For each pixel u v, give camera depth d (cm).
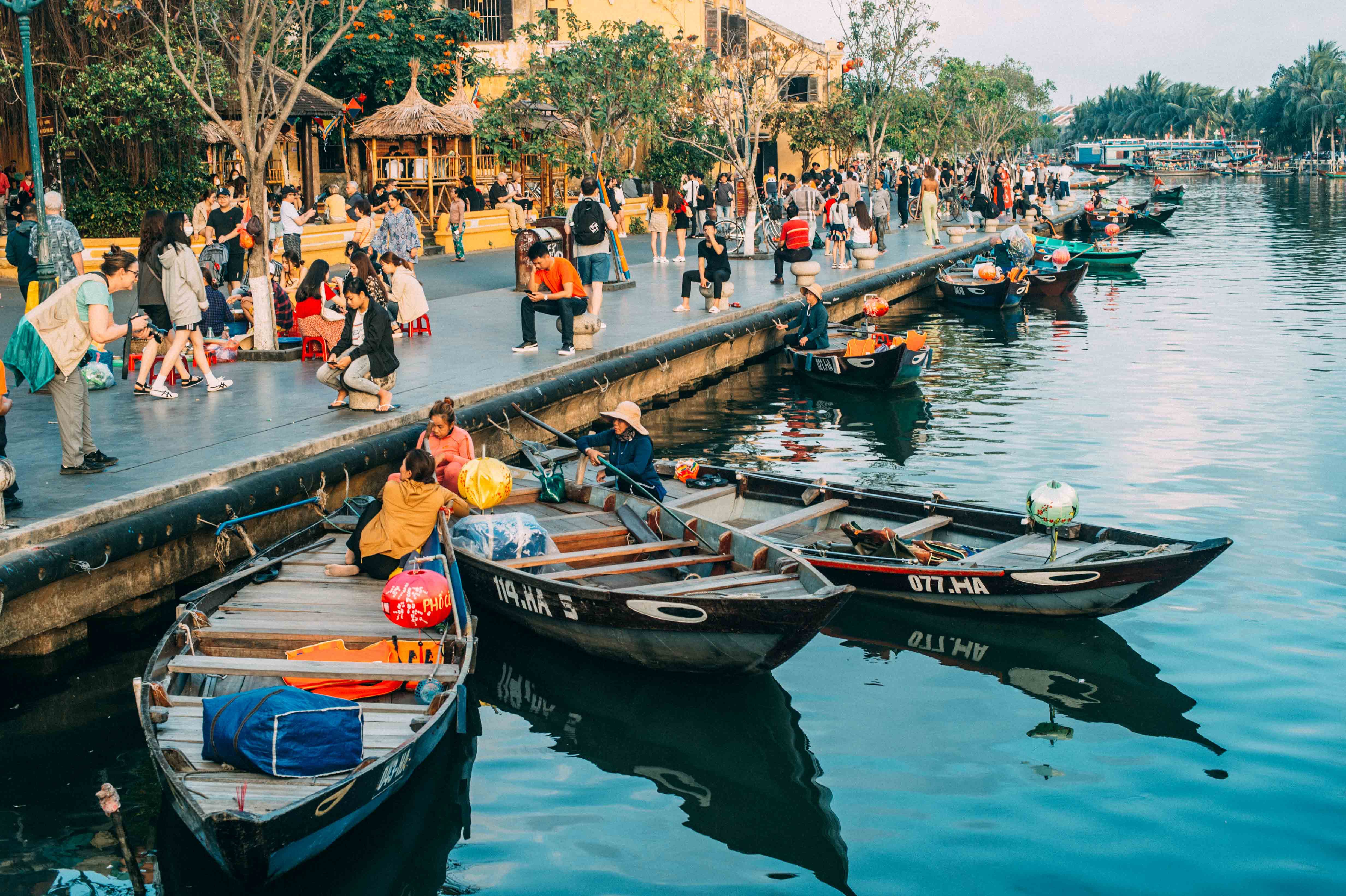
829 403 1755
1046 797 662
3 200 2380
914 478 1308
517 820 652
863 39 3784
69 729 748
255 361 1477
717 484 1138
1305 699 773
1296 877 580
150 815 647
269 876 555
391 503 880
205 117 2275
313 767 596
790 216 2488
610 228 1795
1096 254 3541
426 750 656
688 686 836
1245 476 1280
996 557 944
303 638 763
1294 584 970
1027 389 1809
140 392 1248
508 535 917
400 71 3216
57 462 974
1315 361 1948
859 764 709
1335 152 15300
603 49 2838
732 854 612
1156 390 1759
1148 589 858
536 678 849
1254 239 4588
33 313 892
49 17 2094
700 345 1795
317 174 3231
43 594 814
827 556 979
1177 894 568
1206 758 702
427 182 3123
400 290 1638
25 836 623
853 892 576
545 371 1416
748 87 3238
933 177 3300
